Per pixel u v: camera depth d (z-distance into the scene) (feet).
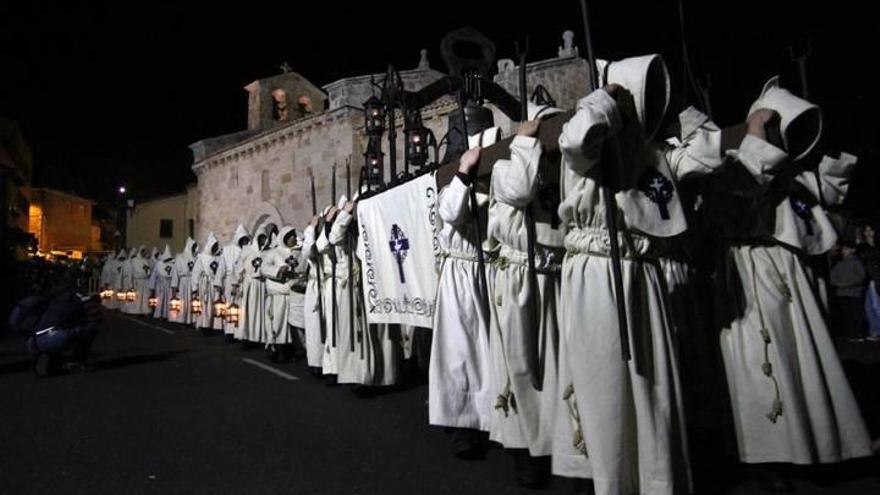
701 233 13.42
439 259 15.83
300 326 29.71
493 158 13.19
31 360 33.53
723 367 12.12
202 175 99.91
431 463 14.65
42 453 16.01
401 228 17.38
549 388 12.67
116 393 23.71
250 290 35.37
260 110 102.47
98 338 43.19
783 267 11.94
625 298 10.50
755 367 11.53
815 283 12.55
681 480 10.22
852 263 34.32
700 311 13.29
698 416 12.67
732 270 12.07
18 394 23.81
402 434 17.26
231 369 29.17
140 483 13.76
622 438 10.21
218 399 22.33
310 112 107.04
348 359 22.00
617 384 10.27
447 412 14.66
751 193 11.26
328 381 24.72
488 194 14.42
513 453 13.14
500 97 20.10
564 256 12.17
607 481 10.09
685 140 12.16
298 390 23.79
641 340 10.51
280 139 82.53
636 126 10.65
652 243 11.02
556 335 13.06
